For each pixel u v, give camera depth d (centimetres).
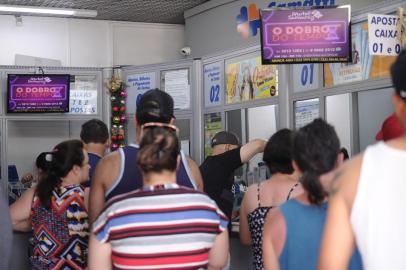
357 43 326
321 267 112
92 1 765
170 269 160
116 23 870
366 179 110
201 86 493
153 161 165
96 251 163
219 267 180
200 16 816
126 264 160
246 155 282
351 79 331
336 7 298
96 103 548
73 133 621
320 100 356
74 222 240
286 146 206
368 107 331
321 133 156
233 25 754
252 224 208
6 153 546
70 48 838
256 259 207
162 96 206
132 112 538
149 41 888
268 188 211
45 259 241
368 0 622
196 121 493
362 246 110
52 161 240
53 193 241
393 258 106
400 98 114
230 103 451
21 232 315
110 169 202
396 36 276
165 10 830
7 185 548
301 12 300
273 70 398
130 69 539
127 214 160
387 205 107
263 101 409
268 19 300
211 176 282
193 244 163
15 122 600
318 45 299
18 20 796
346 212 112
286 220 160
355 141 339
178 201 164
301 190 204
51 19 826
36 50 816
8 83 534
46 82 536
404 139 113
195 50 831
